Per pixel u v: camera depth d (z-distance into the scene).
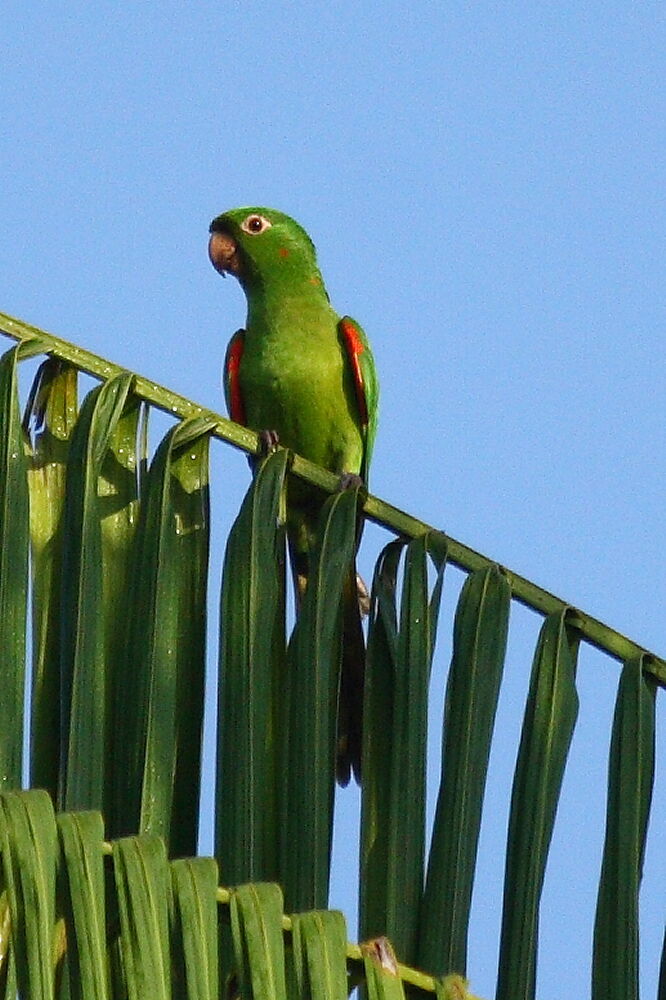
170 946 6.42
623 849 8.04
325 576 8.21
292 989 6.57
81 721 7.20
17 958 6.12
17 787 7.07
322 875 7.34
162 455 7.92
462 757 7.84
